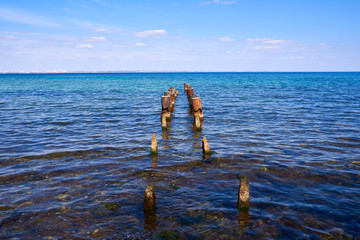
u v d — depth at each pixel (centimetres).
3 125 1452
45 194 640
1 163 848
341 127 1356
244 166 820
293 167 803
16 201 604
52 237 477
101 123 1533
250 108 2094
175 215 546
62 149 1005
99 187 680
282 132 1270
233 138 1170
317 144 1052
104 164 847
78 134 1255
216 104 2356
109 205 588
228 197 622
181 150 998
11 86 5216
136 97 3073
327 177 729
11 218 536
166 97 1531
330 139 1123
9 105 2300
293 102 2450
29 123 1514
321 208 568
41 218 537
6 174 758
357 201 598
